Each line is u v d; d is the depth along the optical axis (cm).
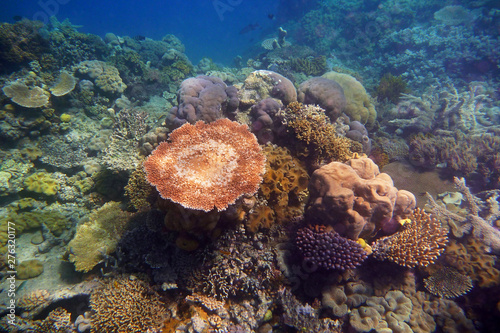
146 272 94
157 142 127
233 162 73
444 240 93
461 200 125
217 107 120
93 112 186
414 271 97
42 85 174
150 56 306
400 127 191
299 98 143
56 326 93
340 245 83
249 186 69
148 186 109
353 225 86
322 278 89
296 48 362
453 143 152
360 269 94
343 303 87
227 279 85
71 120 176
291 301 85
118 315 83
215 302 83
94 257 101
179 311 86
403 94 206
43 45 200
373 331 82
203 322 78
